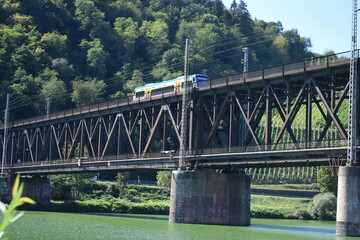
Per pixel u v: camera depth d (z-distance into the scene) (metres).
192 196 86.06
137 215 120.50
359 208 61.78
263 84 79.19
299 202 154.00
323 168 144.75
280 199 157.25
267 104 77.94
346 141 65.56
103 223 89.31
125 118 108.44
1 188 133.75
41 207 124.69
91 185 162.50
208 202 86.00
